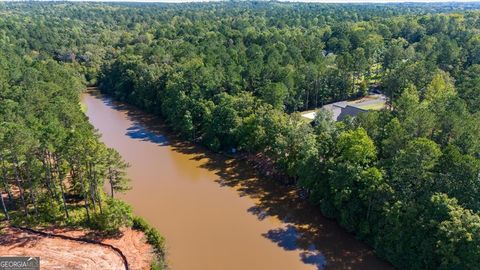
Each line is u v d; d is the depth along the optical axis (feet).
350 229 213.25
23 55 587.68
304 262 195.93
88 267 188.85
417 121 224.12
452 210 167.63
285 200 254.06
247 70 398.83
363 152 211.41
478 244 157.89
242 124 313.32
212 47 538.88
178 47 547.49
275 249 205.98
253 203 250.98
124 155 327.67
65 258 193.98
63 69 489.26
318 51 502.79
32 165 214.69
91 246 203.62
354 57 435.53
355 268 190.70
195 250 205.87
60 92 359.66
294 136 262.26
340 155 229.45
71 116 283.18
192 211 242.37
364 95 437.58
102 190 251.80
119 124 408.05
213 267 193.36
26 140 198.49
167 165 308.19
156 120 420.77
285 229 223.10
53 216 223.51
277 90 344.08
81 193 230.27
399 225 183.42
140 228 219.00
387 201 195.31
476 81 311.68
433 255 171.63
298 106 399.24
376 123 246.06
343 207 215.51
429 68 362.33
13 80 385.09
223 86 378.53
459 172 181.37
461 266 161.27
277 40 598.34
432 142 192.13
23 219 220.23
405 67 361.92
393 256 186.60
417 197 188.34
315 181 235.81
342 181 210.18
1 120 255.91
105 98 516.32
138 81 461.78
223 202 252.62
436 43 499.92
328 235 216.74
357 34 587.68
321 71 409.69
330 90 420.36
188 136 359.05
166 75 432.25
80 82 530.27
